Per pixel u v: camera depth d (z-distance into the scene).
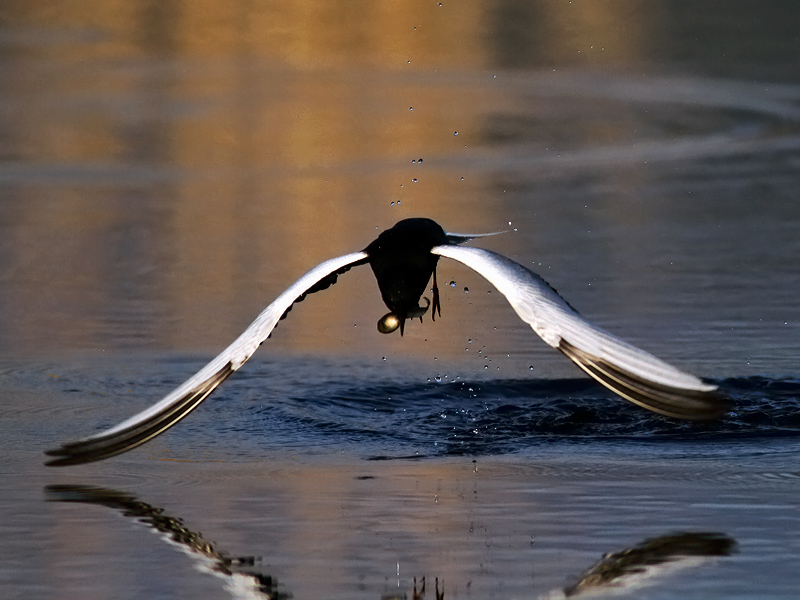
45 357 13.66
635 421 11.50
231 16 42.16
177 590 7.34
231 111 29.44
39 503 9.02
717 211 20.28
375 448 10.69
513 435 11.14
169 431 11.20
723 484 9.34
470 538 8.16
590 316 14.78
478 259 7.34
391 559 7.80
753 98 29.55
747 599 7.07
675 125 27.19
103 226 20.27
